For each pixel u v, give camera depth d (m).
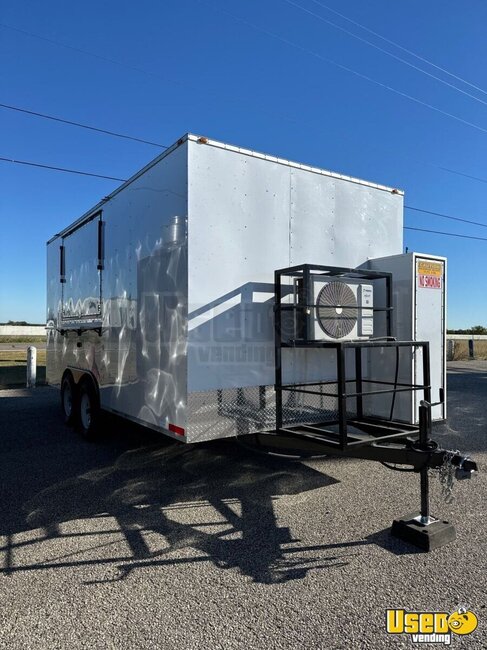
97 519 3.64
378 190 5.13
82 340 6.38
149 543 3.23
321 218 4.64
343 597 2.57
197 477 4.63
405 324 4.57
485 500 3.96
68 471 4.84
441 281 4.76
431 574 2.79
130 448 5.73
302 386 4.43
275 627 2.32
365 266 4.98
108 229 5.46
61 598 2.58
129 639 2.24
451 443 5.89
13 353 20.42
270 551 3.10
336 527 3.46
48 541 3.27
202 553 3.08
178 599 2.56
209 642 2.22
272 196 4.30
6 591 2.65
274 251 4.30
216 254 3.95
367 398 4.88
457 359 20.67
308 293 3.98
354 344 3.63
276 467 4.94
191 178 3.83
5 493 4.21
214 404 3.93
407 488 4.27
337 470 4.82
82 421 6.30
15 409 8.55
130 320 4.85
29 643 2.21
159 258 4.25
